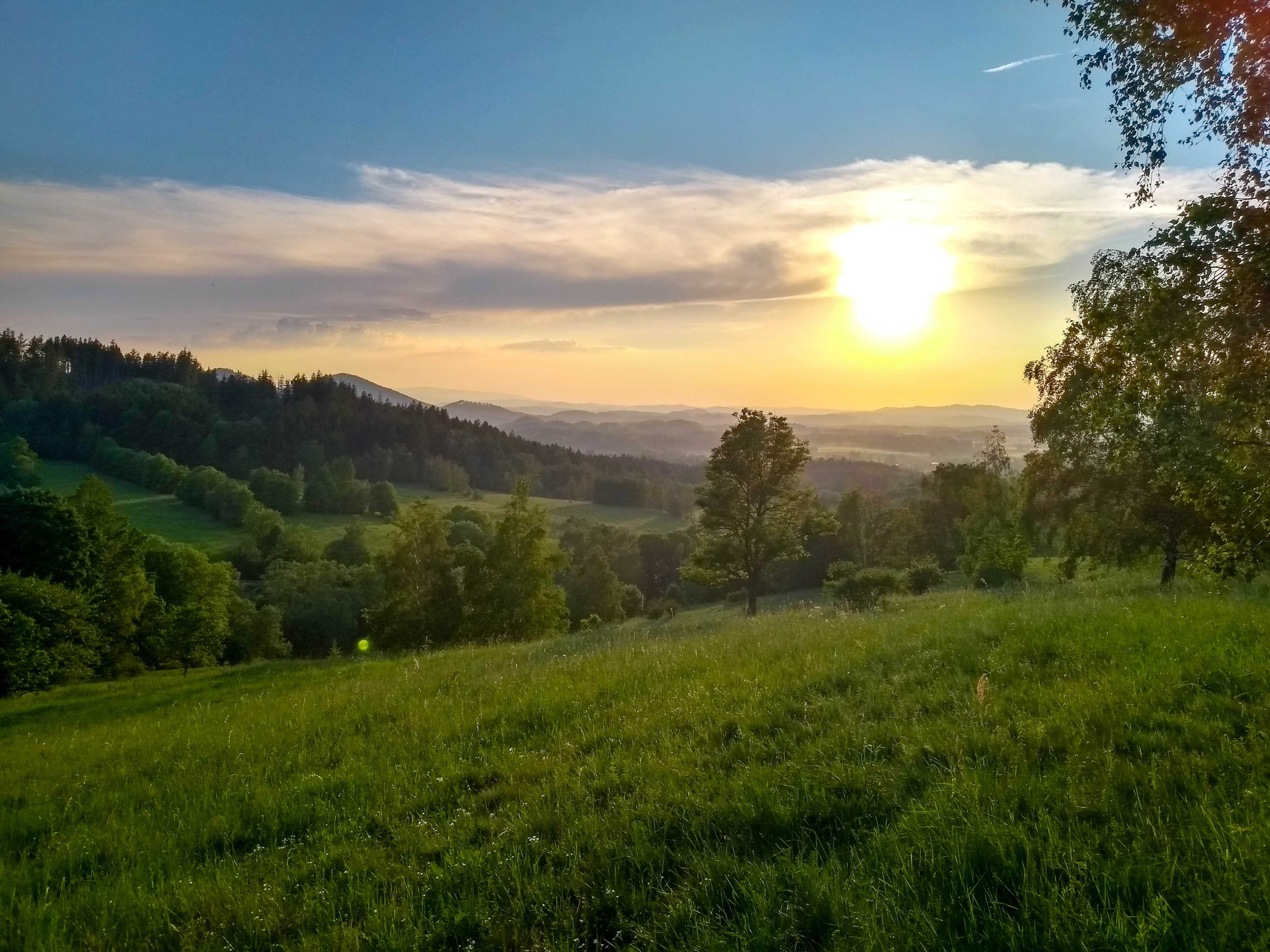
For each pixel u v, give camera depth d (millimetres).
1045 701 5484
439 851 4629
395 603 43000
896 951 2918
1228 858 3162
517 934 3541
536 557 43125
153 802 6926
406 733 8227
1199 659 6078
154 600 49219
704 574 41750
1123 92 8469
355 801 5871
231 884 4555
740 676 8117
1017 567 32375
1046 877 3215
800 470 40969
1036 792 3984
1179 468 8828
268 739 9109
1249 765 4082
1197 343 7656
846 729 5500
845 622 13695
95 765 9469
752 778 4785
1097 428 9523
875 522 64875
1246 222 6902
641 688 8578
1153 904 2908
